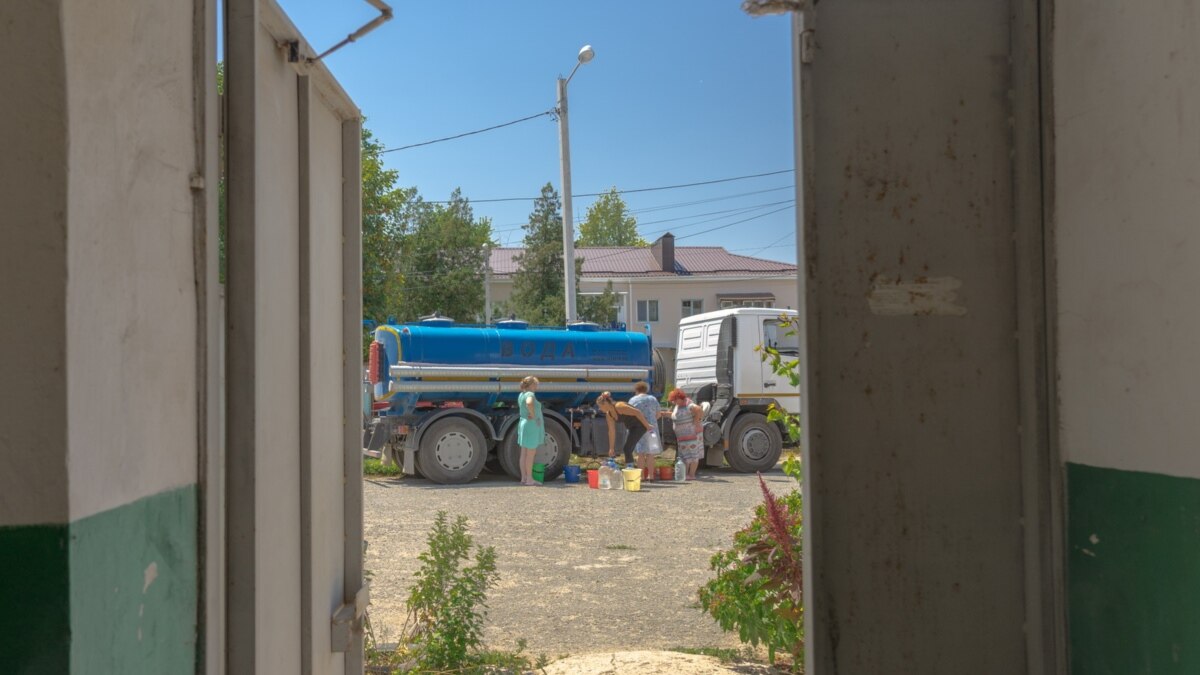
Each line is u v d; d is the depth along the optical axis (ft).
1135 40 6.49
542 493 41.47
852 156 7.92
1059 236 7.52
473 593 16.66
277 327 8.24
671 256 141.79
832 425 7.89
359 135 11.42
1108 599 6.90
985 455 7.84
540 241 125.90
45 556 4.75
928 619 7.81
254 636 7.21
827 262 7.90
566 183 67.62
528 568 25.71
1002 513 7.84
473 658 16.55
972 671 7.78
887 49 7.94
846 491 7.86
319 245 9.98
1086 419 7.16
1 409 4.75
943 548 7.83
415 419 45.57
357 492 11.34
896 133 7.92
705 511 35.99
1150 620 6.40
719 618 16.66
